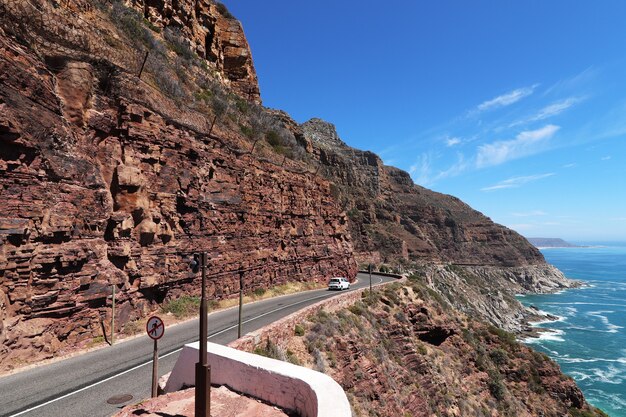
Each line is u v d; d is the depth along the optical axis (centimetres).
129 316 1844
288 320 1970
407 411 2434
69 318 1518
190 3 4366
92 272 1641
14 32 1489
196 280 2450
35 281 1397
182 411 806
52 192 1514
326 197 4831
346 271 4806
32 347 1332
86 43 1975
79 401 1054
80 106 1758
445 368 3238
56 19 1842
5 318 1266
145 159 2070
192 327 1994
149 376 1264
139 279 1938
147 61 2620
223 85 4503
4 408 991
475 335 4081
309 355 1934
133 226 1925
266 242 3434
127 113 1980
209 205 2608
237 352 976
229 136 3178
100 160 1870
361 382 2158
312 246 4222
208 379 741
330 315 2497
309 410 704
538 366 3859
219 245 2714
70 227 1562
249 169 3244
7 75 1352
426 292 4181
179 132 2375
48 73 1633
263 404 817
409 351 2986
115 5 2950
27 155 1424
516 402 3419
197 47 4356
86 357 1448
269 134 4506
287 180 3947
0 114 1295
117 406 1030
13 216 1334
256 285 3200
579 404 3738
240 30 5444
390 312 3288
